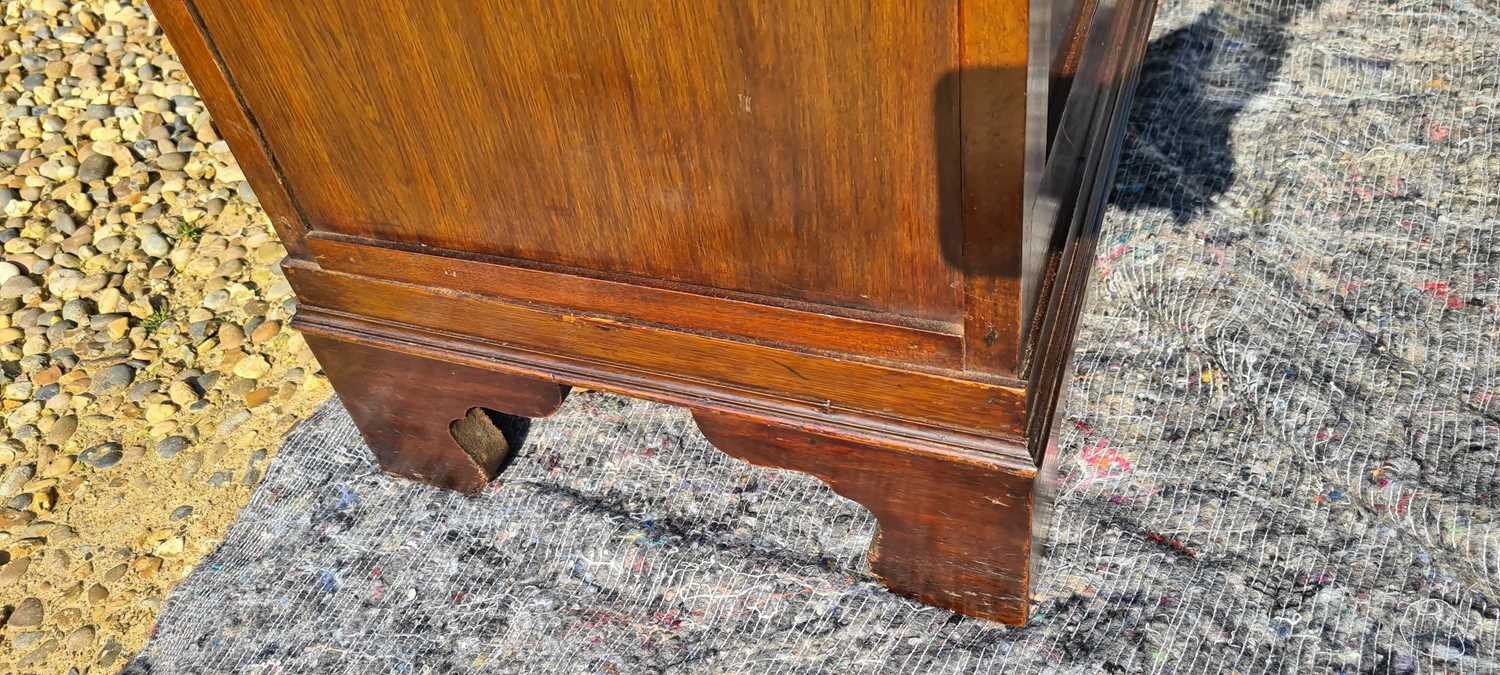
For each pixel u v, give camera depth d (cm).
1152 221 196
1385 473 154
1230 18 232
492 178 131
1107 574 154
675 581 165
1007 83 96
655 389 147
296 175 145
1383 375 166
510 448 188
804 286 126
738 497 175
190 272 262
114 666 181
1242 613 147
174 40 132
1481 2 220
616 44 110
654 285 134
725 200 121
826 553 166
